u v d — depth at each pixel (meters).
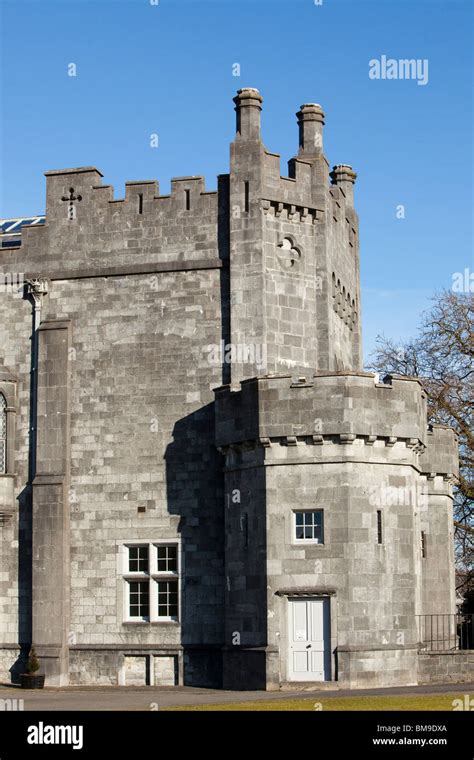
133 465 39.22
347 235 44.62
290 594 34.56
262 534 35.25
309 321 39.41
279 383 35.34
